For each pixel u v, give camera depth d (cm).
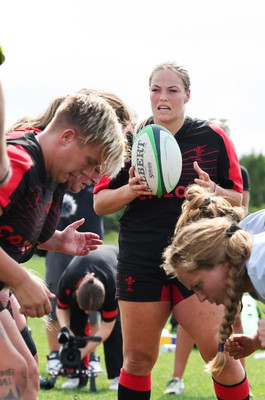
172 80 1362
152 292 1302
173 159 1315
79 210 2103
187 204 1161
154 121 1405
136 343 1316
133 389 1322
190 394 1856
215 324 1264
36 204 1030
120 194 1330
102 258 1953
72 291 1933
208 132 1367
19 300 990
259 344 1138
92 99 1032
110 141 1025
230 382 1261
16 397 982
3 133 864
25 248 1075
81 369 1917
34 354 1205
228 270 1009
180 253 1014
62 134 1021
